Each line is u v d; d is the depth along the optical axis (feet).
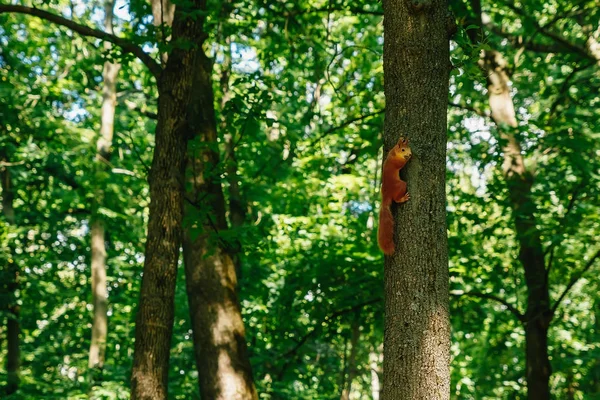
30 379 57.72
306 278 42.98
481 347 58.59
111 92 60.18
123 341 65.41
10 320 60.85
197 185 32.04
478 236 42.98
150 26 27.73
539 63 42.98
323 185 58.95
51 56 65.57
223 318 30.76
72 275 73.31
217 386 30.09
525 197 38.81
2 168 59.62
